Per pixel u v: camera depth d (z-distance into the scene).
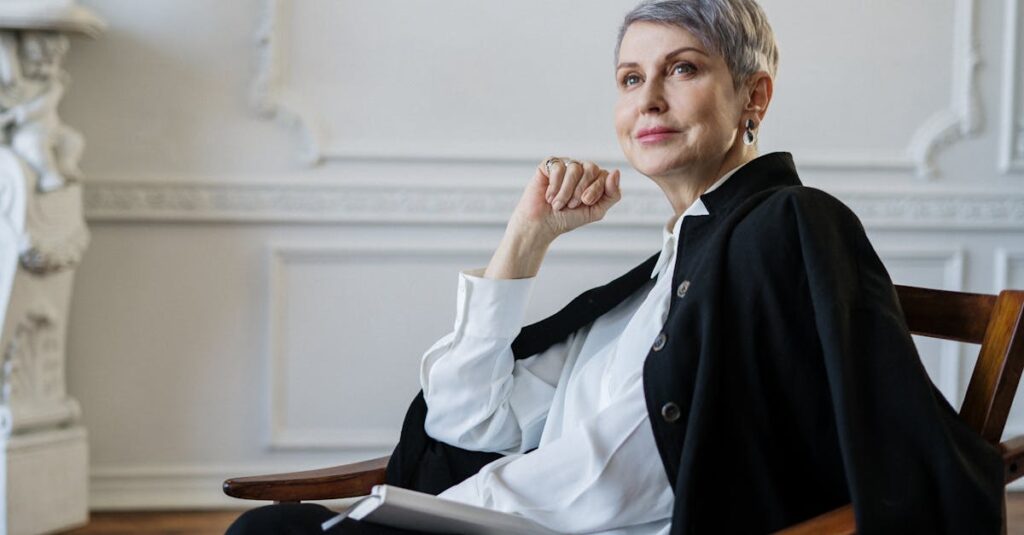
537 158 3.60
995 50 3.73
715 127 1.58
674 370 1.38
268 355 3.57
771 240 1.38
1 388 3.20
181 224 3.54
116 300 3.54
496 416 1.71
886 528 1.18
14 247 3.12
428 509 1.29
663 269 1.65
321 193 3.57
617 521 1.42
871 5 3.67
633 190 3.62
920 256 3.73
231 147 3.54
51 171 3.17
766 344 1.37
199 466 3.57
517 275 1.69
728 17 1.56
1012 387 1.42
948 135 3.71
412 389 3.62
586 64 3.62
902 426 1.24
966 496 1.21
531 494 1.44
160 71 3.52
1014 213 3.75
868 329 1.30
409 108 3.59
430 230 3.61
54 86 3.26
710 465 1.34
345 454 3.61
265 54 3.53
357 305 3.60
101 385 3.54
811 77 3.67
